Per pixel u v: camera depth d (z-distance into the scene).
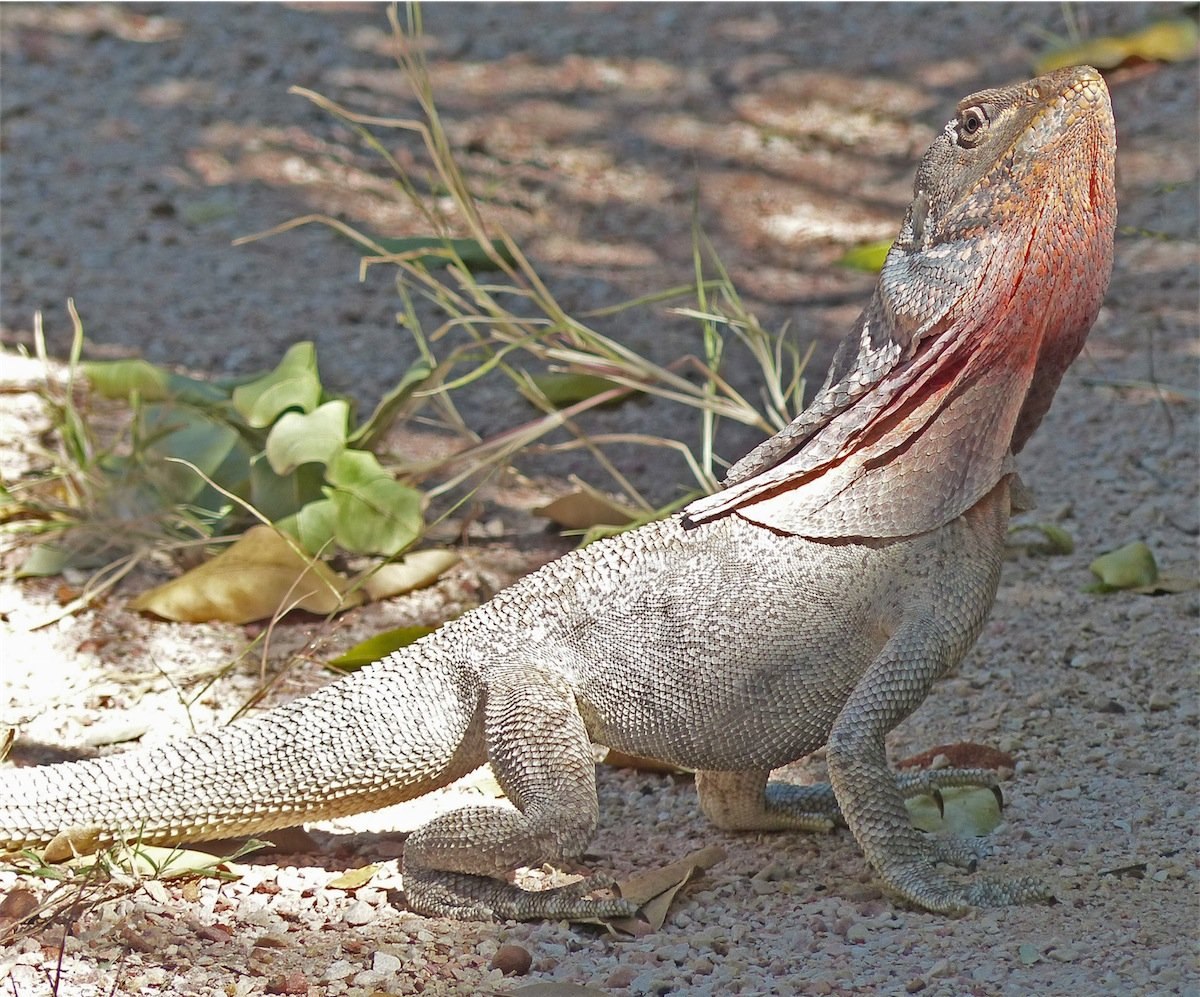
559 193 17.55
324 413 10.71
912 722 8.91
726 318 11.68
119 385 11.73
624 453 12.91
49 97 19.45
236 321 14.75
